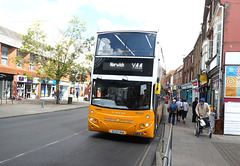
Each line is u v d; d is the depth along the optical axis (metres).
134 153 5.90
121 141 7.31
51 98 32.53
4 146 5.73
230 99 9.90
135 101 6.84
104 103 7.11
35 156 4.99
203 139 8.25
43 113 14.86
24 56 25.86
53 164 4.50
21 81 25.05
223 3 10.74
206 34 19.97
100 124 7.04
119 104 6.95
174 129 10.51
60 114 14.75
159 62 7.82
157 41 7.09
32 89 28.39
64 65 22.34
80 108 20.70
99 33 7.62
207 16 20.12
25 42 21.48
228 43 10.30
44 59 22.33
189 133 9.53
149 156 5.71
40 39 24.27
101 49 7.46
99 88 7.25
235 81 9.91
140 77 6.92
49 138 7.04
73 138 7.28
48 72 21.22
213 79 14.40
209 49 16.62
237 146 7.14
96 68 7.39
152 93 6.80
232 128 9.47
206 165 4.94
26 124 9.68
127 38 7.27
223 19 10.59
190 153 5.97
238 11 10.41
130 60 7.09
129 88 6.94
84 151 5.71
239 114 9.45
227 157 5.71
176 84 52.12
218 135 9.40
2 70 21.78
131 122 6.77
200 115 8.96
